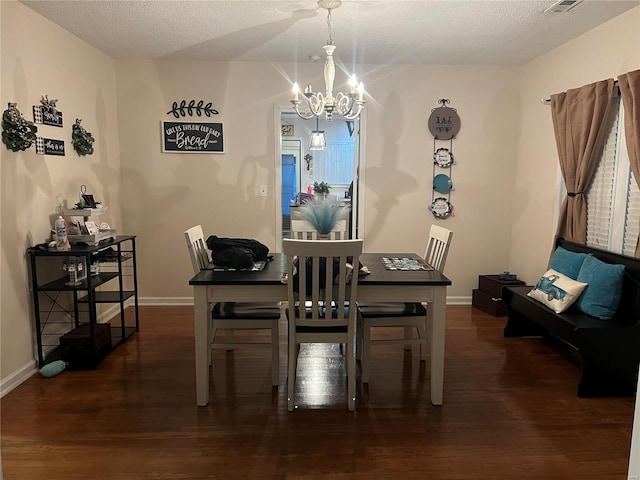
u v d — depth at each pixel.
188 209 4.52
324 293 2.63
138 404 2.61
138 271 4.57
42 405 2.59
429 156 4.54
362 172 4.55
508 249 4.71
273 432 2.32
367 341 2.85
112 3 2.89
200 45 3.83
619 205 3.13
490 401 2.66
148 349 3.44
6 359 2.76
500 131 4.54
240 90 4.39
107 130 4.14
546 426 2.39
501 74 4.45
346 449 2.18
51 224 3.22
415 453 2.15
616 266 2.85
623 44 3.05
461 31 3.41
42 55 3.11
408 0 2.82
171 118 4.39
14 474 1.98
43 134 3.12
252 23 3.26
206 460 2.09
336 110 3.27
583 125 3.29
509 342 3.61
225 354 3.38
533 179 4.24
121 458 2.10
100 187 4.00
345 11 3.02
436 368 2.59
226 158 4.48
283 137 8.58
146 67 4.30
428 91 4.46
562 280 3.10
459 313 4.39
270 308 2.88
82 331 3.17
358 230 4.66
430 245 3.31
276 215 4.57
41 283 3.10
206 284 2.49
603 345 2.66
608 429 2.36
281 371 3.08
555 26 3.29
